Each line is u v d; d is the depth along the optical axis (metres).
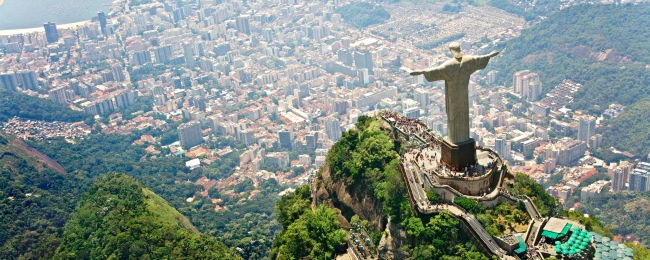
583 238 194.38
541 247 197.62
